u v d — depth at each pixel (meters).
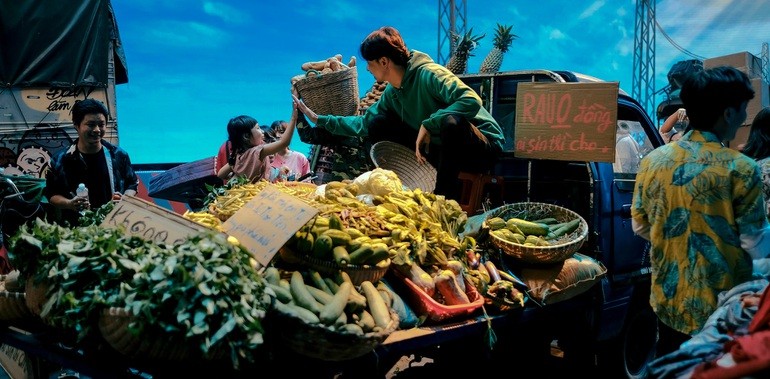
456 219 3.55
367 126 4.48
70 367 2.46
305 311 2.30
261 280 2.28
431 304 2.85
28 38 8.00
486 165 4.16
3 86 7.95
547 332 4.15
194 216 3.07
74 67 8.27
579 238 3.60
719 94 2.72
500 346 4.01
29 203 4.45
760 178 2.68
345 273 2.67
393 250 2.91
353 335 2.26
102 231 2.46
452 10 11.95
